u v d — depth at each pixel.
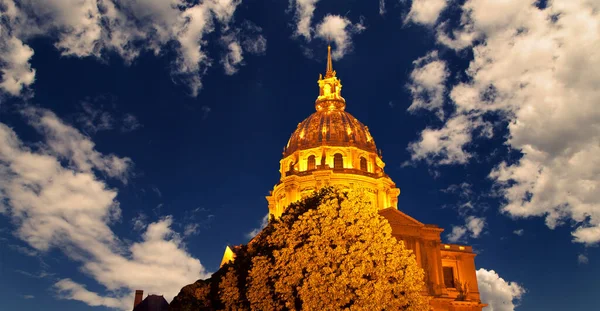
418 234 81.25
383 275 52.25
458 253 89.31
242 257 63.34
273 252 53.50
